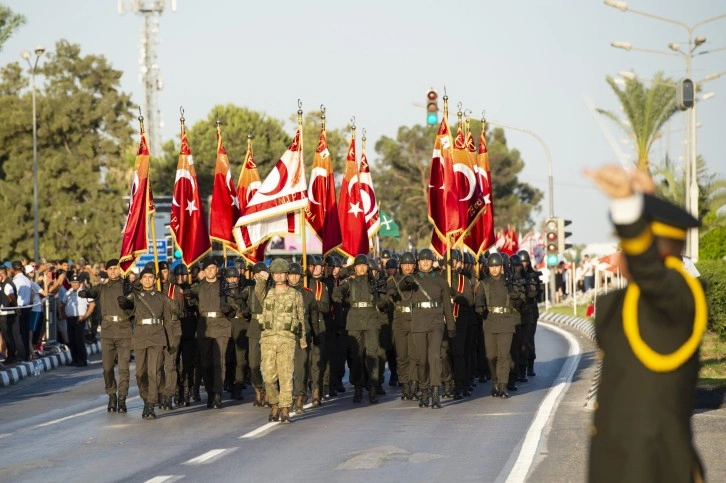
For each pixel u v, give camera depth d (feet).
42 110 485.97
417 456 89.71
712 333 216.13
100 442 104.06
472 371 148.87
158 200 348.59
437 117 242.58
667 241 34.30
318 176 164.55
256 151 566.36
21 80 527.40
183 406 135.64
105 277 213.46
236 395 142.82
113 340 130.31
